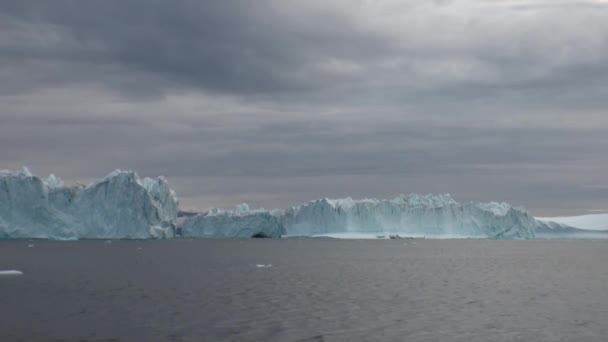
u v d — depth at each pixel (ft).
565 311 161.99
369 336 128.16
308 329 134.92
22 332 130.00
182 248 549.54
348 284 231.91
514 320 147.43
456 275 277.23
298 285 226.58
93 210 556.92
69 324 139.13
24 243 611.88
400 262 372.38
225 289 211.00
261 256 434.71
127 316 150.10
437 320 146.92
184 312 156.66
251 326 138.00
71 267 313.73
